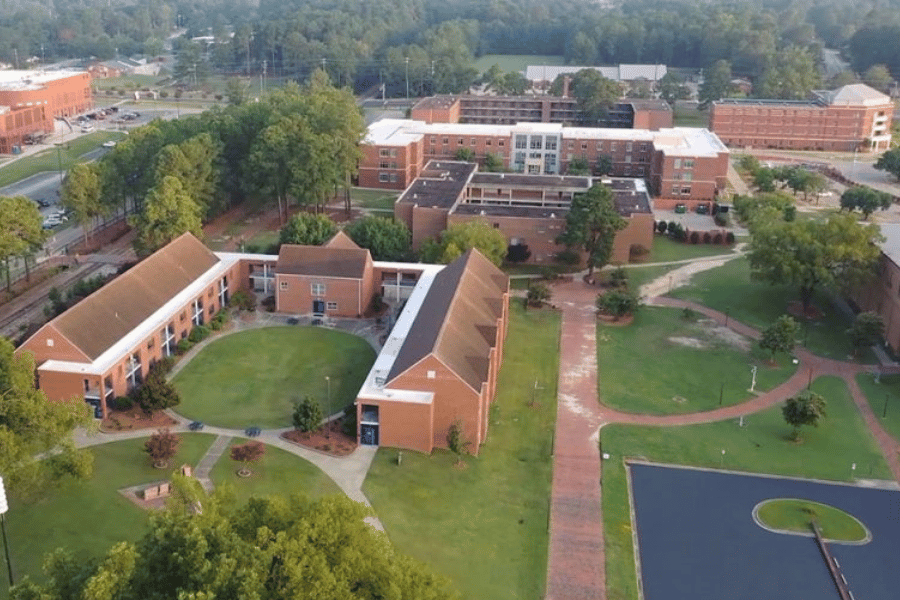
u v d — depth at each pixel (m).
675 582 59.91
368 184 169.25
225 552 39.44
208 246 130.75
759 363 94.56
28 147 195.88
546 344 98.50
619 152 178.00
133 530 61.59
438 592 43.12
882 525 66.81
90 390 78.38
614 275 117.75
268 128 140.25
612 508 67.69
